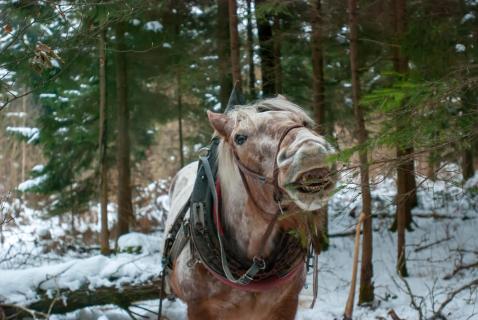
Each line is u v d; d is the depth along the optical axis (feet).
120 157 35.14
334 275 26.30
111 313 18.85
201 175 11.91
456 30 22.39
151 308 19.06
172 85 36.45
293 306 11.96
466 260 25.88
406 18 23.22
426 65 19.92
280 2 23.90
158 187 47.26
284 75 35.68
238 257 10.94
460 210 32.50
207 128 41.83
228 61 30.53
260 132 9.73
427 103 8.84
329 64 35.65
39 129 40.14
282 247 10.93
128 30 32.37
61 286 17.22
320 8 26.81
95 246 34.24
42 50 13.39
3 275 17.42
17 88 27.86
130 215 35.40
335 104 34.37
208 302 11.61
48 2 14.14
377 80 31.63
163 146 59.41
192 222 11.48
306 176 8.37
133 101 38.47
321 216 9.91
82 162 40.65
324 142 8.52
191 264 11.51
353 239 31.68
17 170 65.46
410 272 25.57
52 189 40.34
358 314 20.06
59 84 33.35
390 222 33.45
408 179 29.94
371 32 29.71
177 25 33.50
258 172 9.80
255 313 11.54
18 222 40.22
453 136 8.83
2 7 15.06
